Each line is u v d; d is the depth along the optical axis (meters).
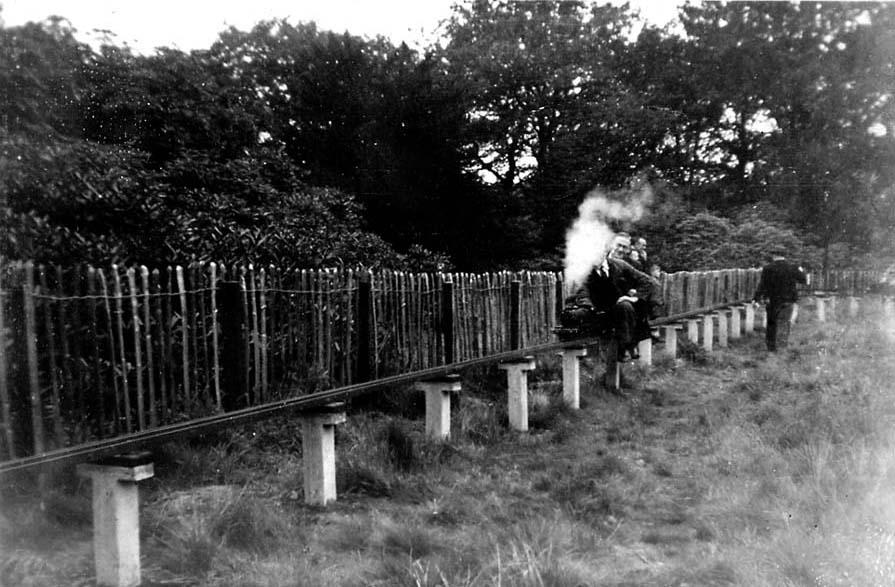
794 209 32.75
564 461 6.83
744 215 28.41
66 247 6.50
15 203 6.39
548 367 10.83
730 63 38.34
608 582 4.02
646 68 40.16
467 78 25.17
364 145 20.86
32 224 6.20
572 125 30.91
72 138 7.52
